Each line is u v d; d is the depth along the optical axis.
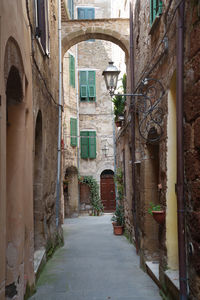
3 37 3.42
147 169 7.18
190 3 3.88
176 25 4.48
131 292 5.58
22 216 4.60
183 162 4.17
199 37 3.58
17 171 4.64
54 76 9.79
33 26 5.98
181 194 4.16
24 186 4.93
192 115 3.84
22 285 4.54
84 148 21.05
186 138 4.07
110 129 21.42
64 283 6.09
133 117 9.20
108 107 21.56
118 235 12.45
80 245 10.41
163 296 5.19
